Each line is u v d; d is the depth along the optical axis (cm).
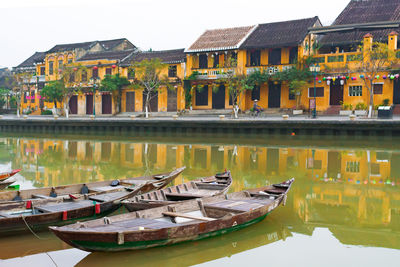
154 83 4000
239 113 3703
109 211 992
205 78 3812
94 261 760
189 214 923
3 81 6481
